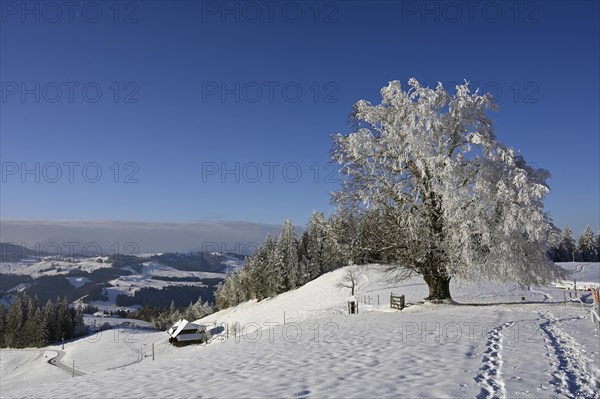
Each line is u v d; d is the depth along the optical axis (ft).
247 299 373.61
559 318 70.28
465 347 47.83
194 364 54.75
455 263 88.28
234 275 412.36
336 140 100.83
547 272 89.86
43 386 52.75
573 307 87.35
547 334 54.70
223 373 44.75
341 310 154.81
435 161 87.92
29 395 45.62
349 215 98.78
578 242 400.26
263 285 322.34
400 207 93.56
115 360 274.57
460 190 87.76
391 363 41.27
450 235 87.97
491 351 44.96
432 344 50.96
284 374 40.34
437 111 94.27
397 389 31.60
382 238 97.76
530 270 88.79
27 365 303.68
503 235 85.81
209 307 491.31
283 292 300.61
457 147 96.17
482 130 94.84
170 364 58.75
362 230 98.94
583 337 51.37
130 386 43.27
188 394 36.14
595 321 59.62
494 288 154.61
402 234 94.02
